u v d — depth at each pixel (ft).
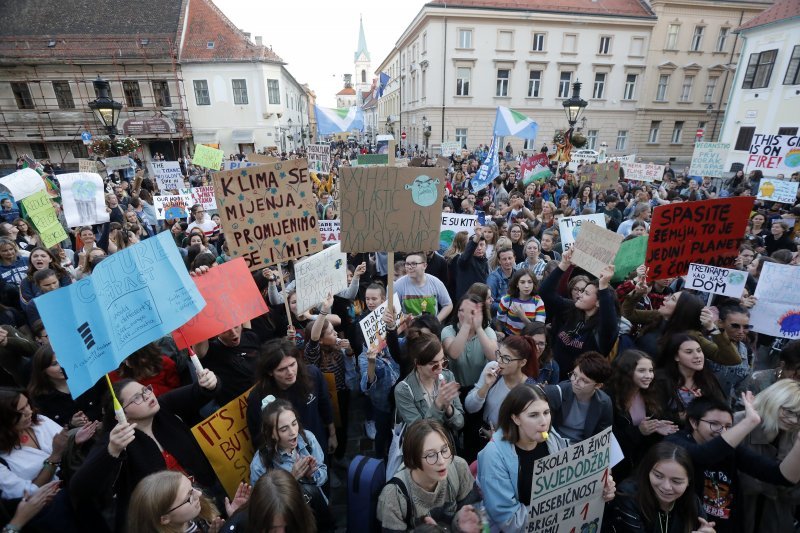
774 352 14.30
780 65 72.69
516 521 7.52
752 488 8.64
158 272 8.73
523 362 9.97
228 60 100.42
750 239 22.41
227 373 12.07
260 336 14.69
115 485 8.06
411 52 131.44
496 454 8.01
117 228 23.03
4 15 96.02
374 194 11.47
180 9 101.50
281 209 13.08
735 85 82.38
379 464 8.20
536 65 110.83
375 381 12.32
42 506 7.82
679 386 10.50
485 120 113.80
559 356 13.96
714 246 13.64
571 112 41.29
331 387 12.84
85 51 93.97
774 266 12.85
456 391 9.45
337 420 12.96
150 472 8.26
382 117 208.13
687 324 11.93
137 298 8.38
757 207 33.81
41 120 93.15
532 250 18.83
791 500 8.43
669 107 116.88
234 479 9.91
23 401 8.31
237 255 12.95
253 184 12.69
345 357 14.80
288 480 6.96
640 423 9.87
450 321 16.57
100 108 33.32
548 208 28.40
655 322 13.08
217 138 105.19
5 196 35.83
